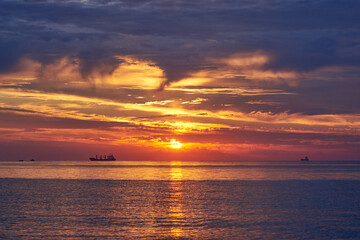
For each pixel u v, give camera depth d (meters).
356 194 75.94
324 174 163.88
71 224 43.81
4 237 37.75
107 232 39.91
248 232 40.19
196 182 111.00
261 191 82.50
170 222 45.25
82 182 109.44
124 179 124.75
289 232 40.19
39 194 74.88
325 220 46.50
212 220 46.53
